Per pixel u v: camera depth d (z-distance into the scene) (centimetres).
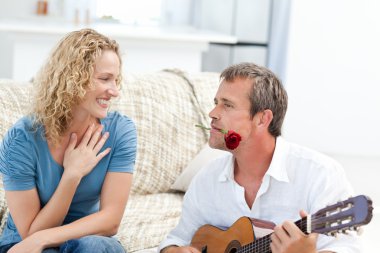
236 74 221
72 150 235
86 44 230
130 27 615
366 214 170
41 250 229
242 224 223
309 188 221
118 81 239
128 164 245
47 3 633
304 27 585
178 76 360
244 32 650
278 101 220
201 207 240
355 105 599
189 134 343
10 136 235
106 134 240
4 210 280
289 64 590
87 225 235
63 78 229
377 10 582
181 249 233
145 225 288
